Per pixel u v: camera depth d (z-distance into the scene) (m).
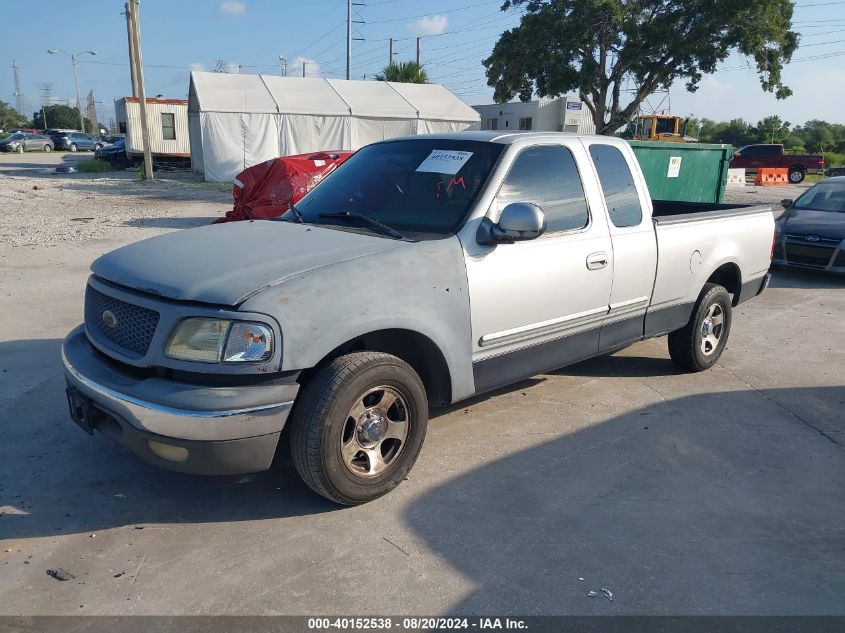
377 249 3.60
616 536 3.49
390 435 3.67
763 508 3.81
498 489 3.90
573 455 4.36
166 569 3.12
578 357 4.72
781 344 7.00
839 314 8.31
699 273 5.50
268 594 2.97
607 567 3.23
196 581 3.04
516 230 3.80
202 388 3.10
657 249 5.04
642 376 5.89
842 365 6.34
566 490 3.92
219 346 3.09
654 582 3.13
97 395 3.29
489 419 4.87
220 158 26.20
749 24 27.61
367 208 4.29
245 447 3.16
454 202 4.08
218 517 3.54
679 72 29.92
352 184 4.55
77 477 3.89
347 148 27.59
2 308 7.21
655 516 3.68
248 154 26.48
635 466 4.24
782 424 4.97
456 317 3.81
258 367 3.10
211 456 3.11
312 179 12.54
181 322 3.15
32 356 5.78
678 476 4.14
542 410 5.06
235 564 3.17
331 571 3.13
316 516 3.57
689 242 5.35
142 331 3.30
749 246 6.03
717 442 4.63
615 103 31.97
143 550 3.26
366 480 3.58
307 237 3.80
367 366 3.41
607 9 28.33
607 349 4.93
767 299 9.11
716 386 5.70
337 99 27.86
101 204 18.14
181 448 3.10
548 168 4.42
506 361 4.22
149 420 3.09
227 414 3.07
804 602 3.04
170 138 33.44
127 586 3.00
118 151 33.69
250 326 3.09
